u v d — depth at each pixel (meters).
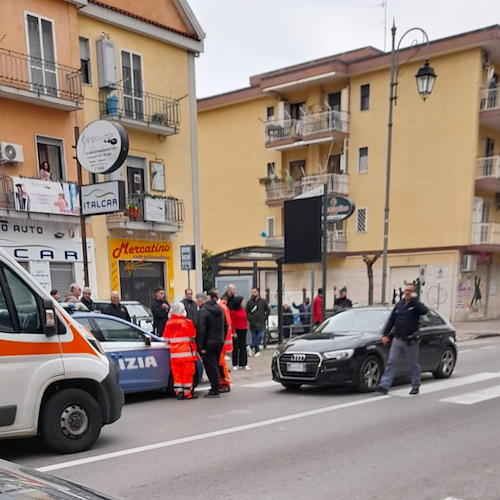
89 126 12.34
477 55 24.17
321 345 8.77
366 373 8.66
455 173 24.95
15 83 15.09
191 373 8.73
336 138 27.58
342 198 13.49
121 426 6.75
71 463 5.19
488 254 26.64
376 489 4.44
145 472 4.92
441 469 4.90
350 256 28.05
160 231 19.02
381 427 6.43
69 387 5.56
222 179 33.12
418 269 26.05
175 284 19.64
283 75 29.02
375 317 9.85
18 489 1.84
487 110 24.22
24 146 15.48
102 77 17.42
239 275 14.96
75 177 16.69
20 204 14.80
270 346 15.53
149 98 18.92
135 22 18.36
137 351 8.45
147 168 18.94
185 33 20.11
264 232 28.72
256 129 31.62
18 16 15.26
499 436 5.96
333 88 28.56
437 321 10.30
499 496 4.27
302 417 7.04
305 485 4.55
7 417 5.00
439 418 6.82
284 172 29.25
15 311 5.18
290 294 23.22
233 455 5.41
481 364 11.92
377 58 26.61
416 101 25.88
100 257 17.22
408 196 26.30
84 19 17.09
